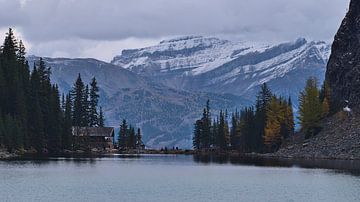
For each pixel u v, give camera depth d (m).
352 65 184.88
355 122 167.00
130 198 73.94
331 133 171.00
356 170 113.50
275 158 169.75
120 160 160.62
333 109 185.00
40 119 180.00
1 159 138.12
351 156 152.12
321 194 78.56
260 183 91.81
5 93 172.00
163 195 77.06
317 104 180.12
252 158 177.00
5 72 177.75
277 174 106.44
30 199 71.12
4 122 160.38
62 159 149.00
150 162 153.00
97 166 127.00
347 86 182.88
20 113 172.38
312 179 96.69
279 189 83.88
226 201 72.50
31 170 108.12
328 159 155.00
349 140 159.88
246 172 112.81
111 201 71.31
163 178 100.19
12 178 92.62
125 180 95.12
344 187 85.75
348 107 177.50
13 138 162.00
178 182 93.31
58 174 101.88
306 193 79.75
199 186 87.50
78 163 135.00
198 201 72.31
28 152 171.88
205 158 183.50
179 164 142.88
